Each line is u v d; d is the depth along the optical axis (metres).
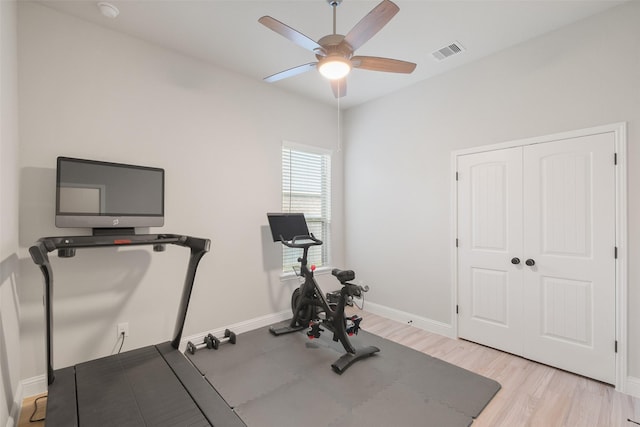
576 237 2.47
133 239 2.19
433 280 3.42
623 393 2.21
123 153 2.55
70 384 1.91
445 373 2.45
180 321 2.50
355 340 3.10
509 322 2.84
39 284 2.17
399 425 1.84
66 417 1.59
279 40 2.71
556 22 2.46
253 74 3.35
